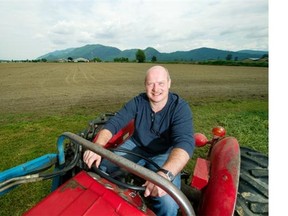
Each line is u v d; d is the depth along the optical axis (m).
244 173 1.88
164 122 2.33
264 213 1.53
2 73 35.69
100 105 10.12
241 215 1.55
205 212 1.65
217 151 2.09
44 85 18.98
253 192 1.69
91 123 2.64
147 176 1.15
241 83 20.17
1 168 3.84
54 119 7.26
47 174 1.67
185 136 2.06
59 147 1.83
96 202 1.34
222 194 1.60
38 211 1.29
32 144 4.91
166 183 1.11
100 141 2.11
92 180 1.50
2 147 4.75
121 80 23.66
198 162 2.05
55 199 1.36
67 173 2.03
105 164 2.18
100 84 19.59
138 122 2.48
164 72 2.33
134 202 1.40
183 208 1.10
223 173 1.72
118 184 1.49
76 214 1.26
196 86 17.69
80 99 11.82
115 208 1.31
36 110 9.05
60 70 45.47
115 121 2.35
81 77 27.94
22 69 48.81
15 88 16.88
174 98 2.36
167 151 2.44
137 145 2.55
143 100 2.47
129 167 1.20
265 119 6.89
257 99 11.52
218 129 2.60
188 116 2.25
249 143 4.87
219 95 12.89
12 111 8.88
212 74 32.53
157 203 1.83
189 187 2.30
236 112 8.10
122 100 11.45
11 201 2.93
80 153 1.86
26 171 1.78
